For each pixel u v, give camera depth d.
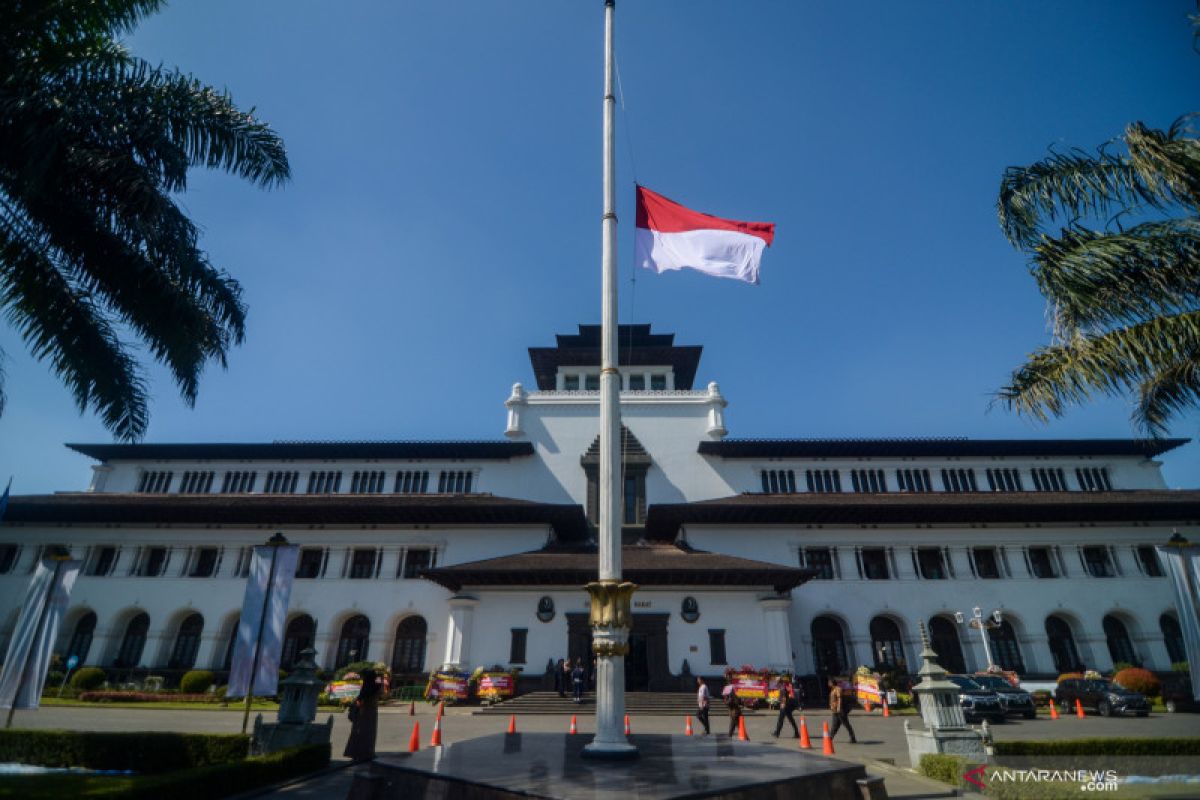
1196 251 11.60
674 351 53.16
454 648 33.81
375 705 16.22
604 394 10.98
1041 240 12.81
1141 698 28.30
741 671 31.72
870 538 39.94
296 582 38.84
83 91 13.61
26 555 40.72
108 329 16.69
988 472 44.78
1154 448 44.22
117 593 39.16
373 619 37.84
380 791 8.63
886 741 21.58
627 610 9.84
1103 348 12.46
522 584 35.28
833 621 38.72
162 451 45.94
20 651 16.98
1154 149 11.69
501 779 7.57
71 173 13.81
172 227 14.23
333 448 45.50
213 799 11.60
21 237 15.04
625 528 43.34
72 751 15.10
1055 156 13.16
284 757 13.80
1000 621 36.47
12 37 13.80
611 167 12.38
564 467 45.59
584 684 31.83
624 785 7.24
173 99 15.05
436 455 46.06
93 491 44.75
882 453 45.34
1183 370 12.95
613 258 11.77
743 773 8.01
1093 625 37.56
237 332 17.17
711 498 44.25
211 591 39.03
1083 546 39.81
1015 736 22.22
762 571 33.97
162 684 36.06
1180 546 17.45
